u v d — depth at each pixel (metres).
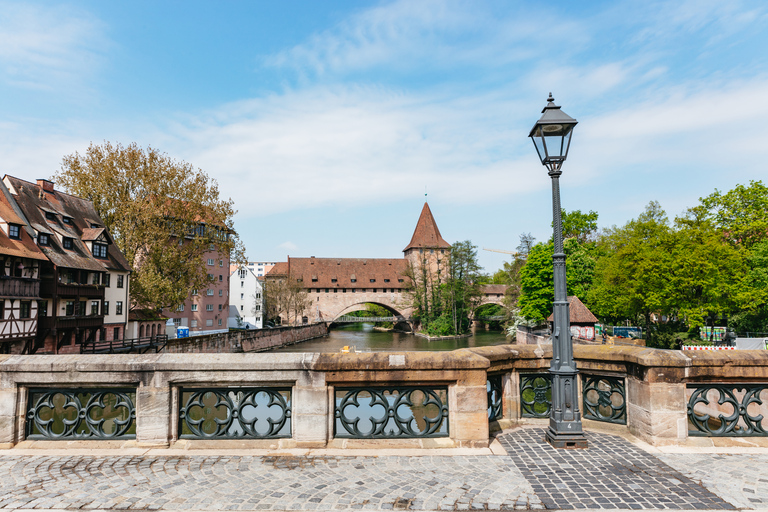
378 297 93.75
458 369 5.04
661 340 30.02
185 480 4.06
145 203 37.62
